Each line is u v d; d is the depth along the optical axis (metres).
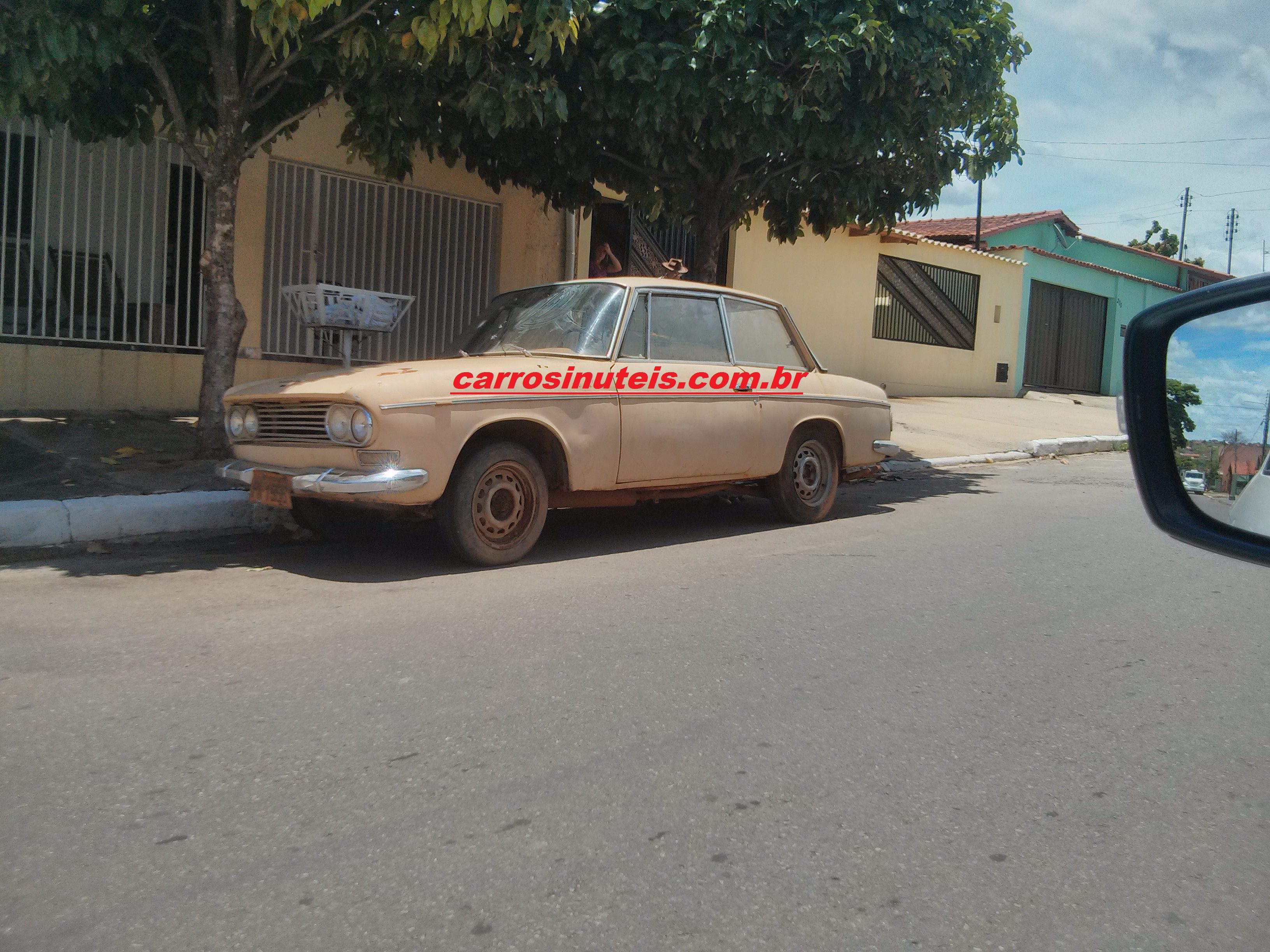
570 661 4.07
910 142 8.87
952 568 5.97
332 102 10.72
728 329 6.98
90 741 3.24
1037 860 2.68
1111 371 22.77
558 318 6.54
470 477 5.56
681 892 2.48
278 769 3.07
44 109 7.46
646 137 8.49
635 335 6.40
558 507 6.20
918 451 11.95
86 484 6.92
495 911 2.38
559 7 6.70
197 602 4.88
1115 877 2.61
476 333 6.95
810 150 8.54
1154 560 6.40
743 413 6.78
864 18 7.84
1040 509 8.36
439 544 6.45
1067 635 4.70
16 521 5.86
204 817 2.77
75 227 9.34
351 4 7.10
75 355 9.36
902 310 18.05
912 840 2.76
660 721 3.50
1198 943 2.33
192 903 2.38
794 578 5.59
